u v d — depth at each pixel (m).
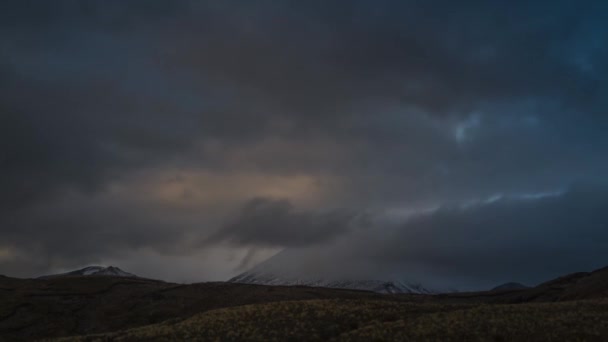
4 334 96.94
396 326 49.84
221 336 52.12
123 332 61.31
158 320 107.88
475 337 44.47
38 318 106.06
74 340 58.28
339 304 63.34
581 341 42.06
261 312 61.22
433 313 56.69
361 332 49.03
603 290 96.38
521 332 45.00
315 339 49.03
